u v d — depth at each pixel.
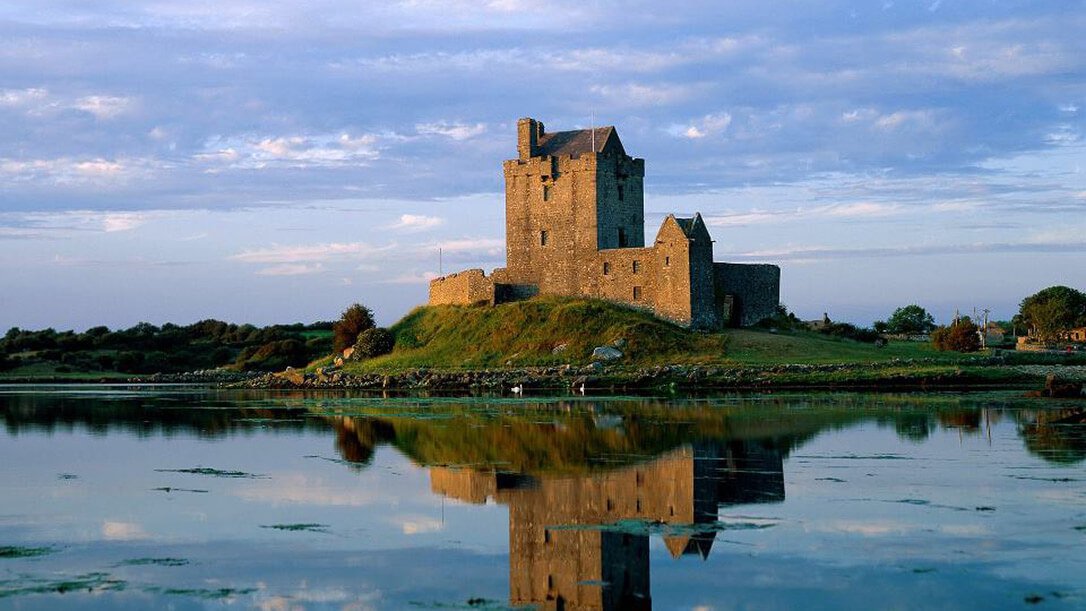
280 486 53.31
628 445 65.50
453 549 40.41
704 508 45.97
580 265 137.62
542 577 36.56
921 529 41.41
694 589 34.84
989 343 180.38
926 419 76.00
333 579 36.62
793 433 69.62
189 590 35.34
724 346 122.88
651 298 131.25
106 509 47.84
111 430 80.12
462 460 60.94
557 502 48.09
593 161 136.75
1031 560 36.88
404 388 127.38
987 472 53.03
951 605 32.56
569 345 127.75
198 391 139.88
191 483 54.41
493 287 142.12
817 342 128.75
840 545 39.41
